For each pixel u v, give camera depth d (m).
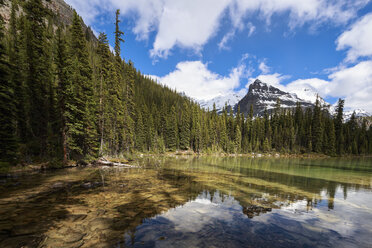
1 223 6.79
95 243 5.53
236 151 82.62
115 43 35.12
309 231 7.04
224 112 101.12
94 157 27.86
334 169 30.48
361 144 83.81
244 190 13.58
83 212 8.13
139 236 6.09
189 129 81.25
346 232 7.07
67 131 23.88
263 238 6.32
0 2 20.52
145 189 12.70
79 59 27.31
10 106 19.12
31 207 8.65
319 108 86.12
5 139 18.41
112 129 34.50
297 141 82.31
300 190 14.20
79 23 27.75
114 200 10.02
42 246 5.27
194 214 8.41
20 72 26.02
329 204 10.75
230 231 6.77
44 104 26.92
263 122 93.69
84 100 26.25
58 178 16.08
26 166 20.30
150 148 69.00
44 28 31.33
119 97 34.97
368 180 20.08
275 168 30.27
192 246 5.54
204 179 17.64
